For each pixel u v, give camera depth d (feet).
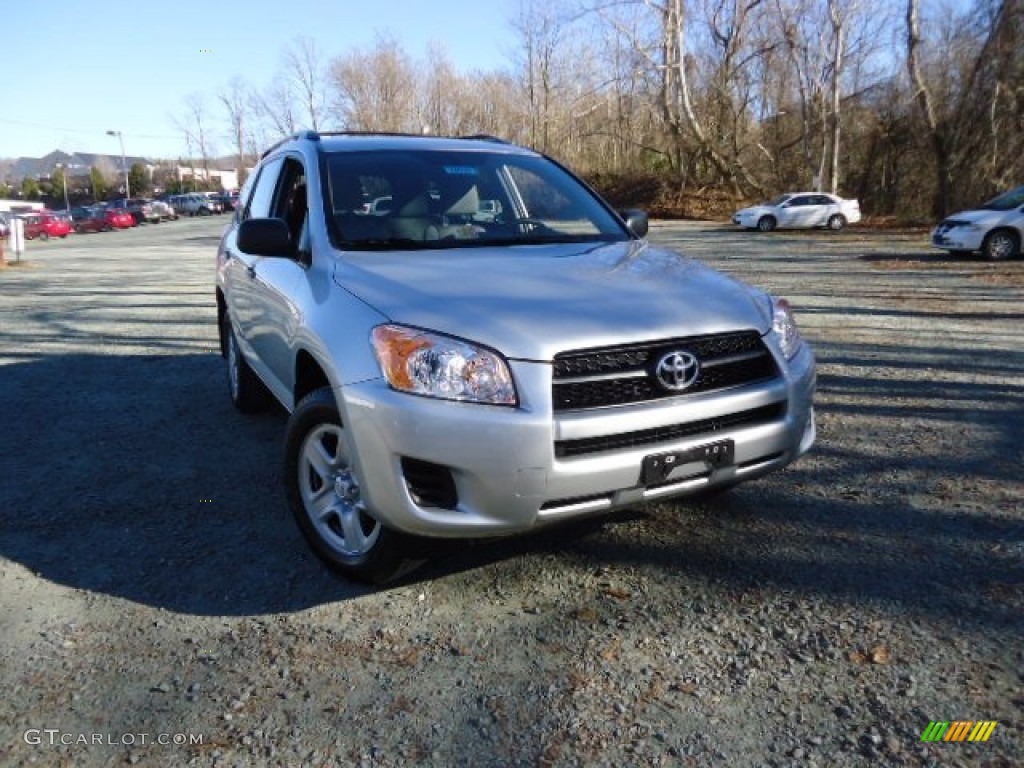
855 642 8.73
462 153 14.26
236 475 14.25
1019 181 91.25
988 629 8.91
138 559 11.02
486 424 8.41
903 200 121.90
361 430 8.95
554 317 9.04
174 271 55.93
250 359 15.25
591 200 14.52
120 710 7.83
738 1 135.74
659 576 10.28
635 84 151.53
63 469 14.65
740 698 7.86
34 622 9.41
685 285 10.39
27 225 116.78
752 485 13.25
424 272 10.25
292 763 7.09
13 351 26.22
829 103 132.05
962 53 99.40
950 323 29.01
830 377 20.81
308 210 12.54
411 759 7.13
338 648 8.84
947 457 14.48
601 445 8.81
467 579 10.31
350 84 214.90
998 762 6.95
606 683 8.14
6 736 7.45
